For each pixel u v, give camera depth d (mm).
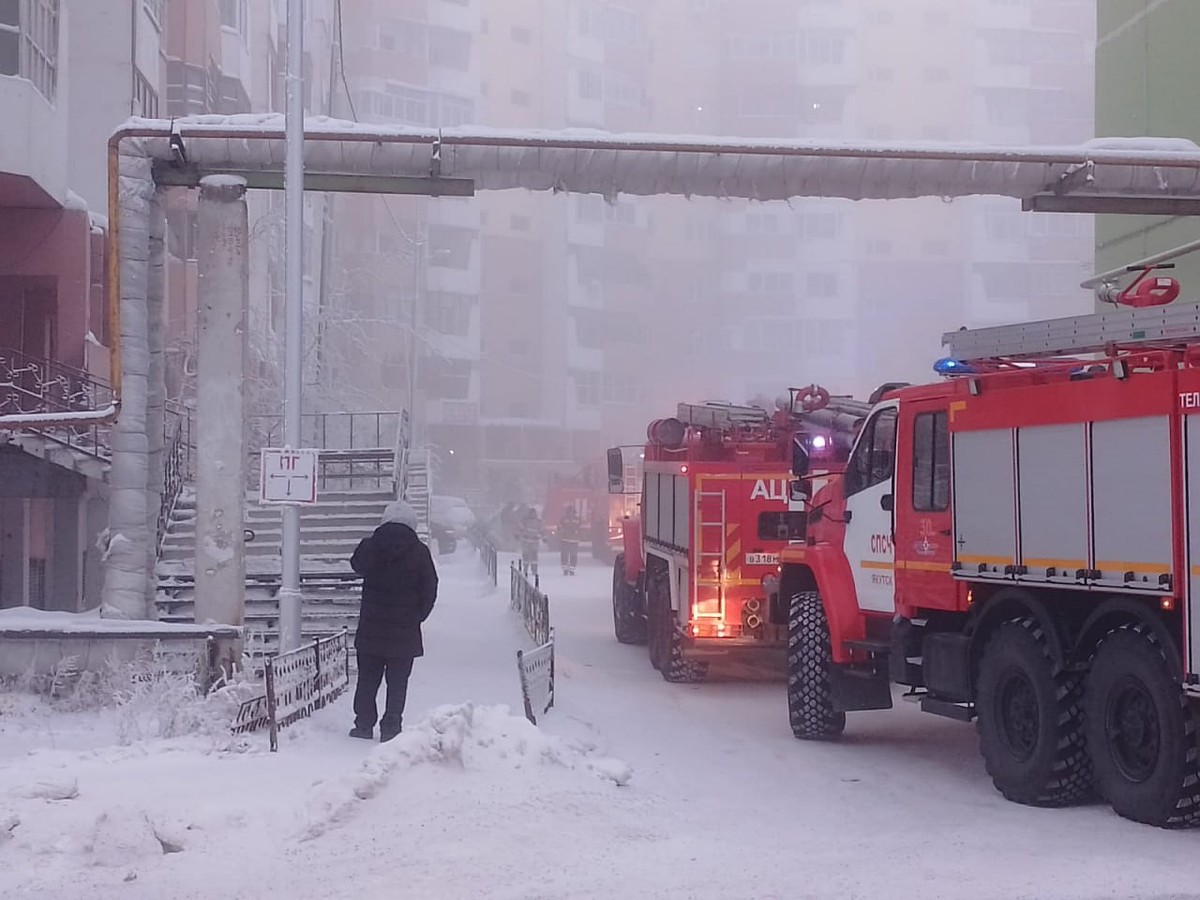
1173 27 21500
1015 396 9633
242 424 15055
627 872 7109
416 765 8641
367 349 50844
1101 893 6703
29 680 13828
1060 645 9156
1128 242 22750
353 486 27062
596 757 10383
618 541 42500
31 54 20188
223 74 38906
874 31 86312
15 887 6898
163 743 10828
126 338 15102
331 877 7031
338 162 15086
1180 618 8211
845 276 83938
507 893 6684
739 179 15594
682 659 16375
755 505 15711
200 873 7168
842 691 12047
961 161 15695
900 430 11273
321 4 56844
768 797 9609
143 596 15156
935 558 10703
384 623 11617
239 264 15102
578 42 84688
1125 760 8766
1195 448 8031
